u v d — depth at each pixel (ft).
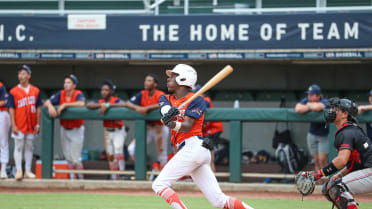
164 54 115.55
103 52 117.50
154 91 102.94
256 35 112.68
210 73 132.36
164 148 105.70
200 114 52.70
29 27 119.03
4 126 105.40
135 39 116.78
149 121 105.09
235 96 133.69
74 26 118.21
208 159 53.36
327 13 109.81
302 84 130.21
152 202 81.87
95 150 132.05
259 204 79.87
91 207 75.66
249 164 115.14
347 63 121.70
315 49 110.42
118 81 135.85
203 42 114.52
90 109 103.35
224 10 123.03
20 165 104.27
